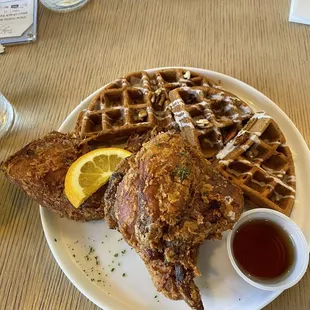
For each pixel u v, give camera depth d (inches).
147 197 10.4
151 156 11.0
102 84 17.4
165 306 11.6
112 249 12.8
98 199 12.7
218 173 11.9
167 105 14.8
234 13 19.2
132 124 14.2
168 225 10.3
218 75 15.7
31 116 16.7
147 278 12.2
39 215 14.2
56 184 12.8
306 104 16.0
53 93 17.3
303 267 11.1
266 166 13.7
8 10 19.8
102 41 18.9
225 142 13.9
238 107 14.5
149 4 20.0
